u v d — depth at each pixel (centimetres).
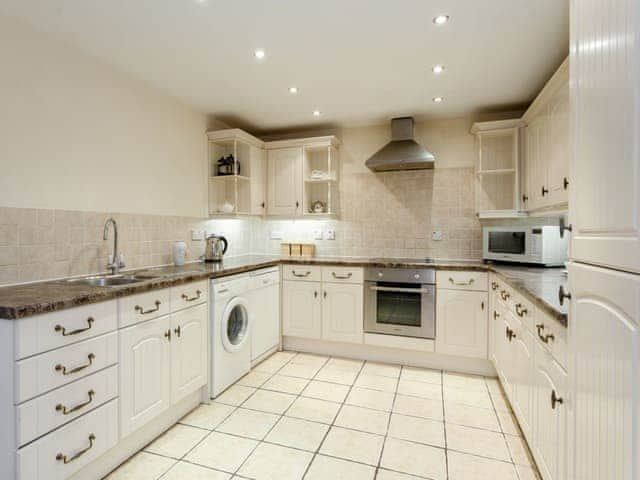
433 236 354
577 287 108
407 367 309
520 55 225
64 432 146
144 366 188
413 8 177
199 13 180
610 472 84
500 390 262
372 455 185
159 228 278
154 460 181
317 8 177
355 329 324
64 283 192
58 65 205
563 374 126
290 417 224
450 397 251
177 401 213
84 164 220
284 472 172
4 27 179
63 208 208
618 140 81
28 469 133
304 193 367
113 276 224
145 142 266
